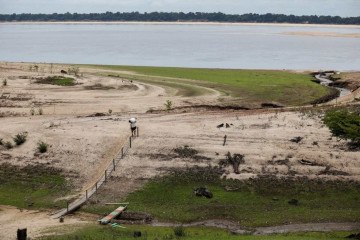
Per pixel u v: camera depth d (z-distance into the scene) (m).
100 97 80.69
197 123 60.50
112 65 120.19
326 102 79.69
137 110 72.38
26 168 50.75
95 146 53.66
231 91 85.62
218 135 55.56
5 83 87.88
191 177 47.56
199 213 42.59
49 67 112.44
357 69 124.44
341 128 47.97
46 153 52.97
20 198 45.97
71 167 50.41
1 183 48.66
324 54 166.62
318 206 43.53
